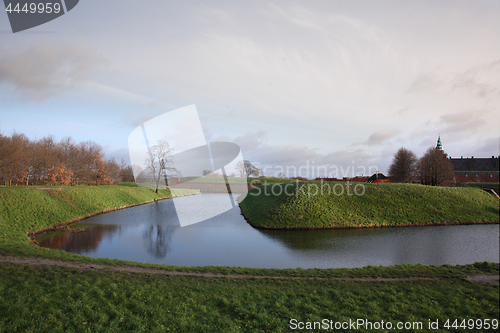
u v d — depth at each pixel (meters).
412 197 39.09
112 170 74.00
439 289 12.82
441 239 25.83
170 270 14.62
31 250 16.31
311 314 10.27
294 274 14.60
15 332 8.38
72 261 14.91
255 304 10.83
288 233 28.27
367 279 14.02
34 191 32.03
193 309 10.41
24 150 52.56
